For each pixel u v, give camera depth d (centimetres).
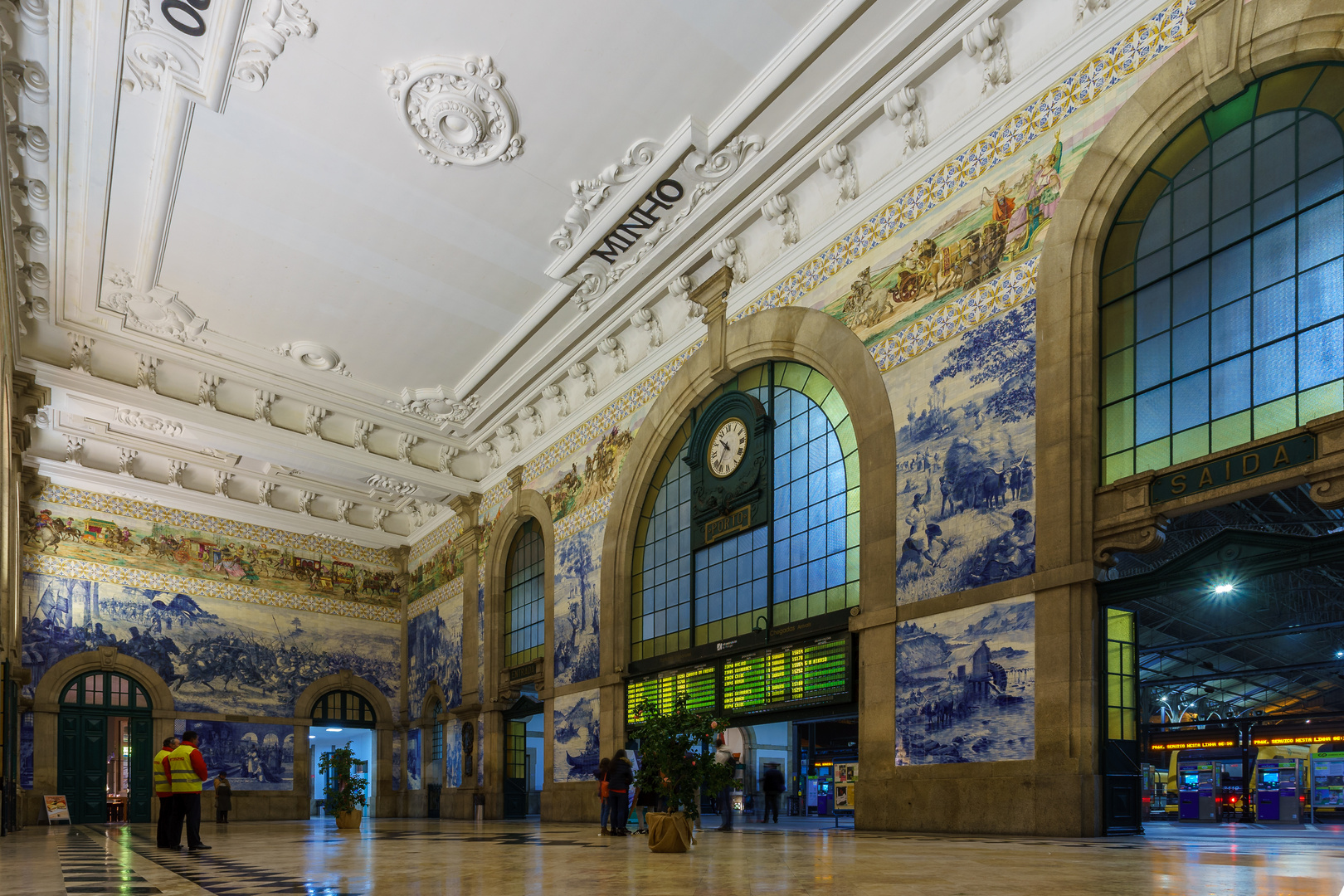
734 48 1353
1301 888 507
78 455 2484
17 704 1986
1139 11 1105
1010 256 1198
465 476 2652
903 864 701
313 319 2066
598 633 1964
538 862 826
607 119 1484
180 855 1033
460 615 2638
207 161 1581
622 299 1927
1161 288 1054
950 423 1233
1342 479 834
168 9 1288
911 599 1240
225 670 2667
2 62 1337
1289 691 2402
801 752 2409
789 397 1595
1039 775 1028
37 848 1191
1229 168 1011
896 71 1341
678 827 941
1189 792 2289
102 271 1856
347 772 1923
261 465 2677
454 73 1393
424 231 1767
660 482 1911
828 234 1519
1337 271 894
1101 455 1073
